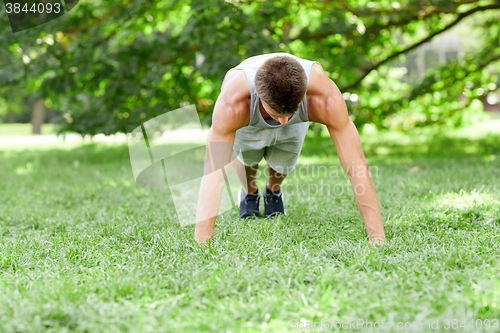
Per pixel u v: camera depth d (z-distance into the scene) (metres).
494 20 11.58
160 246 2.90
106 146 13.95
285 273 2.32
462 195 4.13
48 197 5.12
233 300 2.03
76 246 2.94
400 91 11.23
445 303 1.91
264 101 2.46
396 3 8.32
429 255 2.56
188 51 8.73
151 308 1.99
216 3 7.03
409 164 7.06
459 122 11.70
